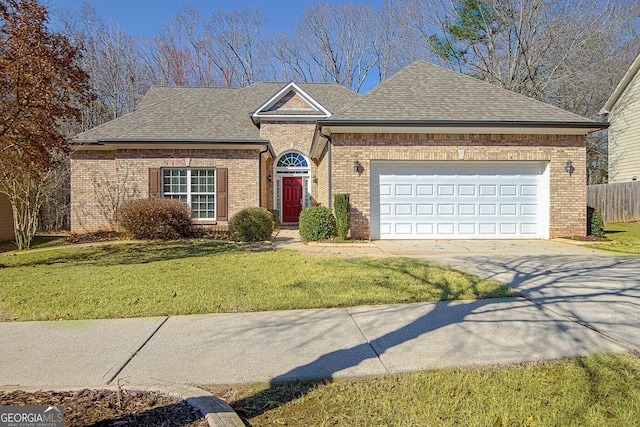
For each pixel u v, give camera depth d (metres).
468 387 3.06
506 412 2.72
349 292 5.76
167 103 17.75
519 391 3.00
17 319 4.74
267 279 6.64
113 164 15.27
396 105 11.91
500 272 7.09
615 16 21.98
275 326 4.46
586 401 2.85
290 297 5.52
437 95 12.52
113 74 28.53
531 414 2.70
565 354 3.62
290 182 18.45
